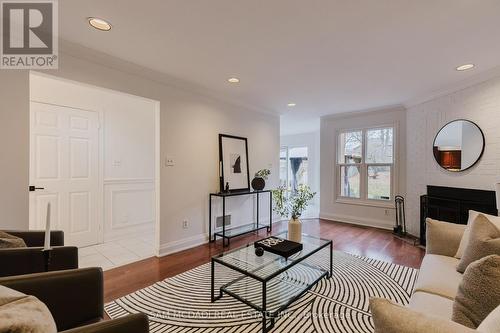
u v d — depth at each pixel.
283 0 1.70
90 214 3.74
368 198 5.05
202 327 1.84
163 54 2.56
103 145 3.91
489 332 0.67
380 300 0.80
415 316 0.73
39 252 1.50
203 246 3.66
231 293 2.13
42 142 3.33
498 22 1.95
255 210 4.74
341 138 5.45
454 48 2.38
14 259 1.45
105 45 2.38
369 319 1.92
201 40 2.27
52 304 1.19
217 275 2.67
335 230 4.59
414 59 2.63
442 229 2.10
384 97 4.07
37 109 3.29
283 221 5.32
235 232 4.06
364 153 5.08
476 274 1.02
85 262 3.05
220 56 2.60
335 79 3.24
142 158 4.39
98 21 1.98
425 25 2.00
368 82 3.34
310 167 8.21
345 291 2.32
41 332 0.75
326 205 5.58
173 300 2.18
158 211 3.24
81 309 1.26
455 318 1.05
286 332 1.78
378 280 2.54
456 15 1.86
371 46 2.35
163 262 3.04
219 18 1.92
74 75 2.45
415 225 4.23
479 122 3.12
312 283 2.30
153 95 3.14
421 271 1.83
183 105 3.50
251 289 2.31
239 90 3.73
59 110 3.47
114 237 4.00
